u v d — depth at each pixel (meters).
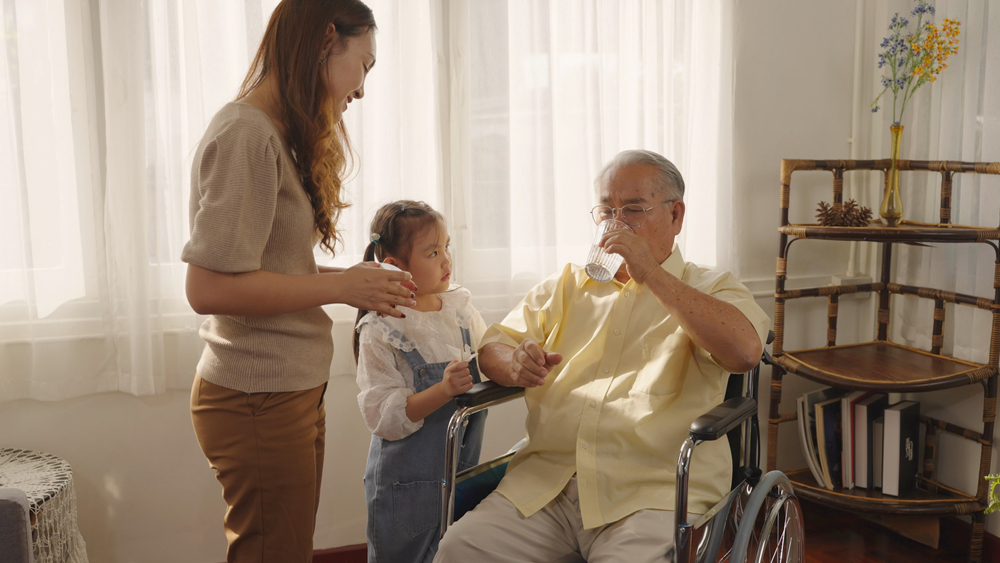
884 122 2.46
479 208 2.04
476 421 1.59
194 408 1.30
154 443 1.92
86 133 1.78
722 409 1.25
